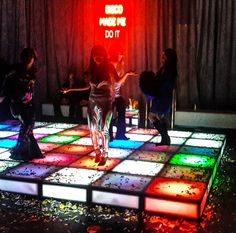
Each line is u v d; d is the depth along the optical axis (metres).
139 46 6.74
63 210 3.26
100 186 3.39
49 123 6.35
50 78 7.35
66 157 4.35
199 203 3.05
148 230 2.91
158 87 4.60
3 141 5.10
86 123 6.75
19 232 2.87
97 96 3.86
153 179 3.63
